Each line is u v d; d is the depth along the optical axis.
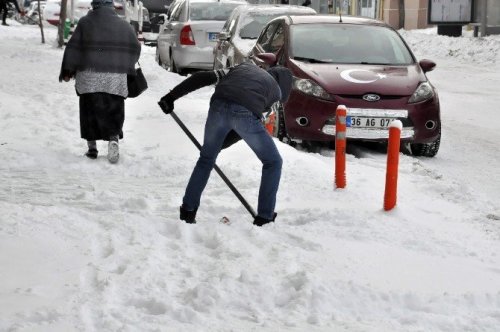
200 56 22.00
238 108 7.33
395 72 12.84
